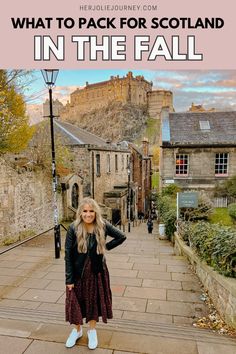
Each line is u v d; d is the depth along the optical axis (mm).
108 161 23969
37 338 3293
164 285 5715
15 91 11406
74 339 3160
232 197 19656
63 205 14961
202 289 5516
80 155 19891
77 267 3020
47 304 4801
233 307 3934
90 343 3109
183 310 4680
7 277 6070
